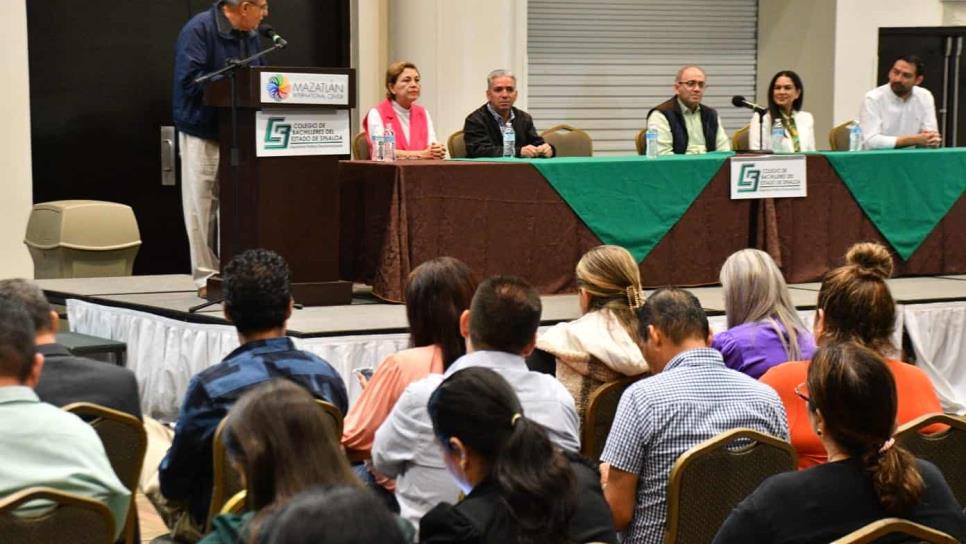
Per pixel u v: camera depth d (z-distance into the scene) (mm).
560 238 7016
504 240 6852
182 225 9914
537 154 7867
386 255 6621
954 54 11656
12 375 3100
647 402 3664
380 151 7223
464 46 10141
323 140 6434
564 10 11773
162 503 3900
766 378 4055
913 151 8023
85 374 3834
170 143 9781
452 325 4121
